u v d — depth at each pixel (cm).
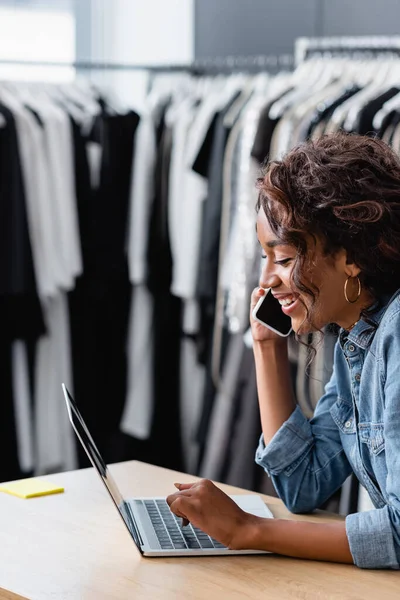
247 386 305
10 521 160
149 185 336
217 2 385
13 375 326
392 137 270
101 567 140
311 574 137
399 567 139
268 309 170
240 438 310
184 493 146
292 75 317
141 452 358
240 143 303
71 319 339
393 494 139
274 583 134
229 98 319
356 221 135
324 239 137
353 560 139
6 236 307
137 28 398
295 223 136
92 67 335
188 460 354
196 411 348
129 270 339
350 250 137
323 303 141
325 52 322
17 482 181
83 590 131
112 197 333
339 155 140
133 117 336
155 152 336
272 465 168
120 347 349
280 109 294
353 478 271
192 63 341
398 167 143
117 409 351
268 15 373
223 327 310
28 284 312
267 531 143
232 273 305
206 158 315
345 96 290
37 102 330
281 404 171
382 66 297
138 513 162
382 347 142
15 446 331
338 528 142
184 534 152
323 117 288
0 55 369
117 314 346
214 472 319
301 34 364
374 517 140
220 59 386
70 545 149
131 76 400
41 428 343
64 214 324
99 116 331
